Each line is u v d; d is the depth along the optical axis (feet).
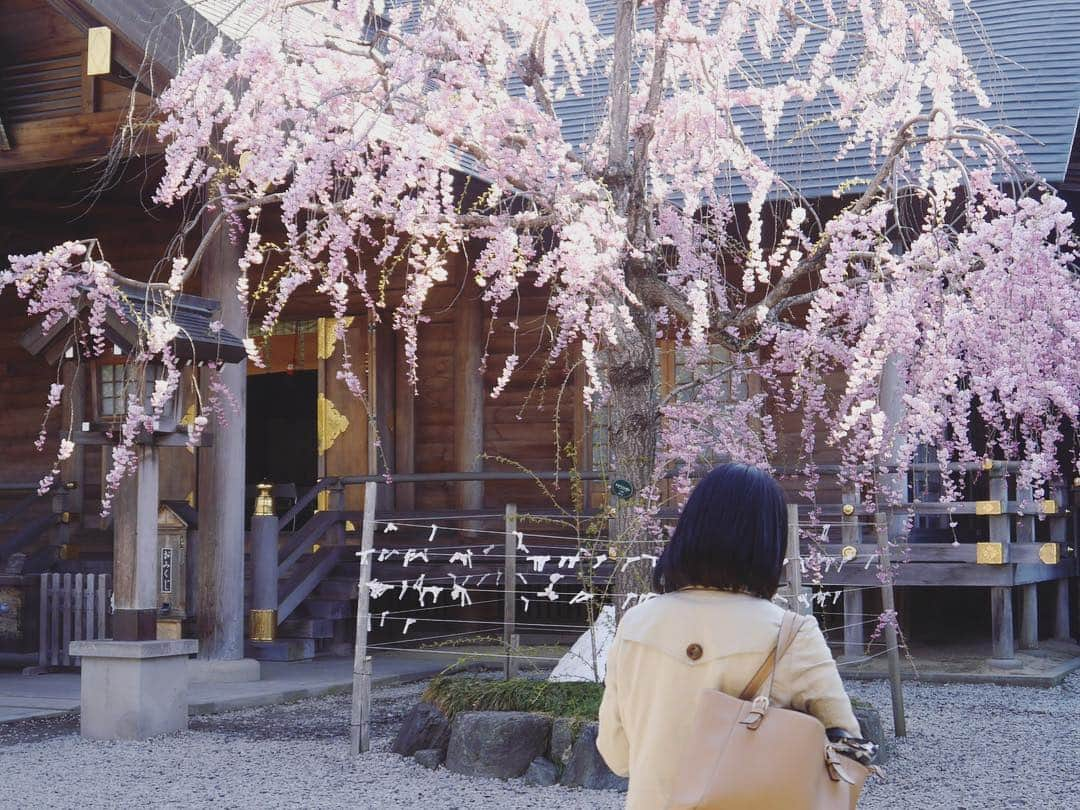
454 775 21.30
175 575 35.73
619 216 24.90
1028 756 22.93
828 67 25.54
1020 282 24.58
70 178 42.52
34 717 28.02
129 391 25.12
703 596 8.05
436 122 24.57
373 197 26.78
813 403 30.27
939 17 25.82
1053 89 34.83
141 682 25.22
